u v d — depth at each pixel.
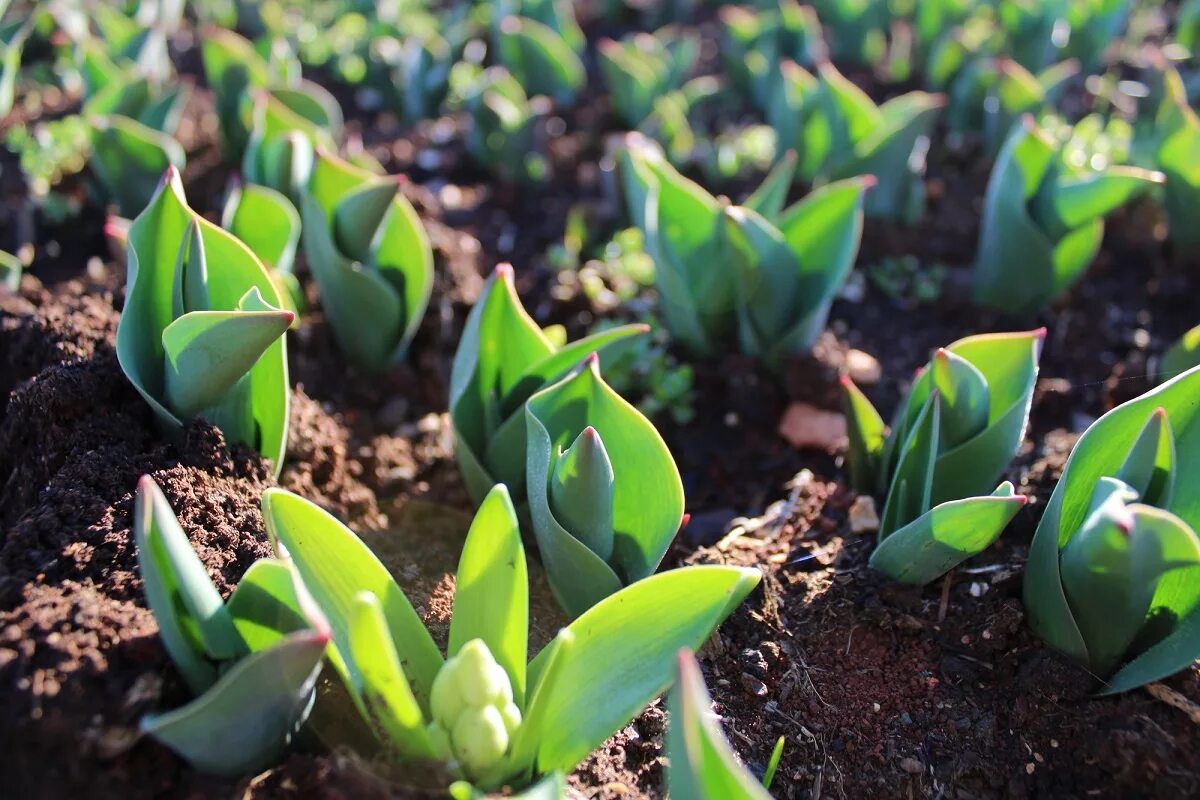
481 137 0.82
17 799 0.41
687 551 0.57
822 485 0.59
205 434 0.51
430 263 0.62
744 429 0.65
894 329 0.72
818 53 0.98
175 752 0.42
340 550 0.44
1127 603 0.45
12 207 0.75
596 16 1.14
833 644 0.51
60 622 0.43
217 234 0.50
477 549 0.44
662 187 0.63
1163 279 0.75
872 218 0.77
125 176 0.71
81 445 0.51
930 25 0.94
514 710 0.42
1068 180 0.66
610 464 0.47
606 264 0.74
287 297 0.56
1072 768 0.48
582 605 0.51
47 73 0.89
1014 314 0.72
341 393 0.64
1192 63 0.92
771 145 0.85
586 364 0.48
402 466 0.61
